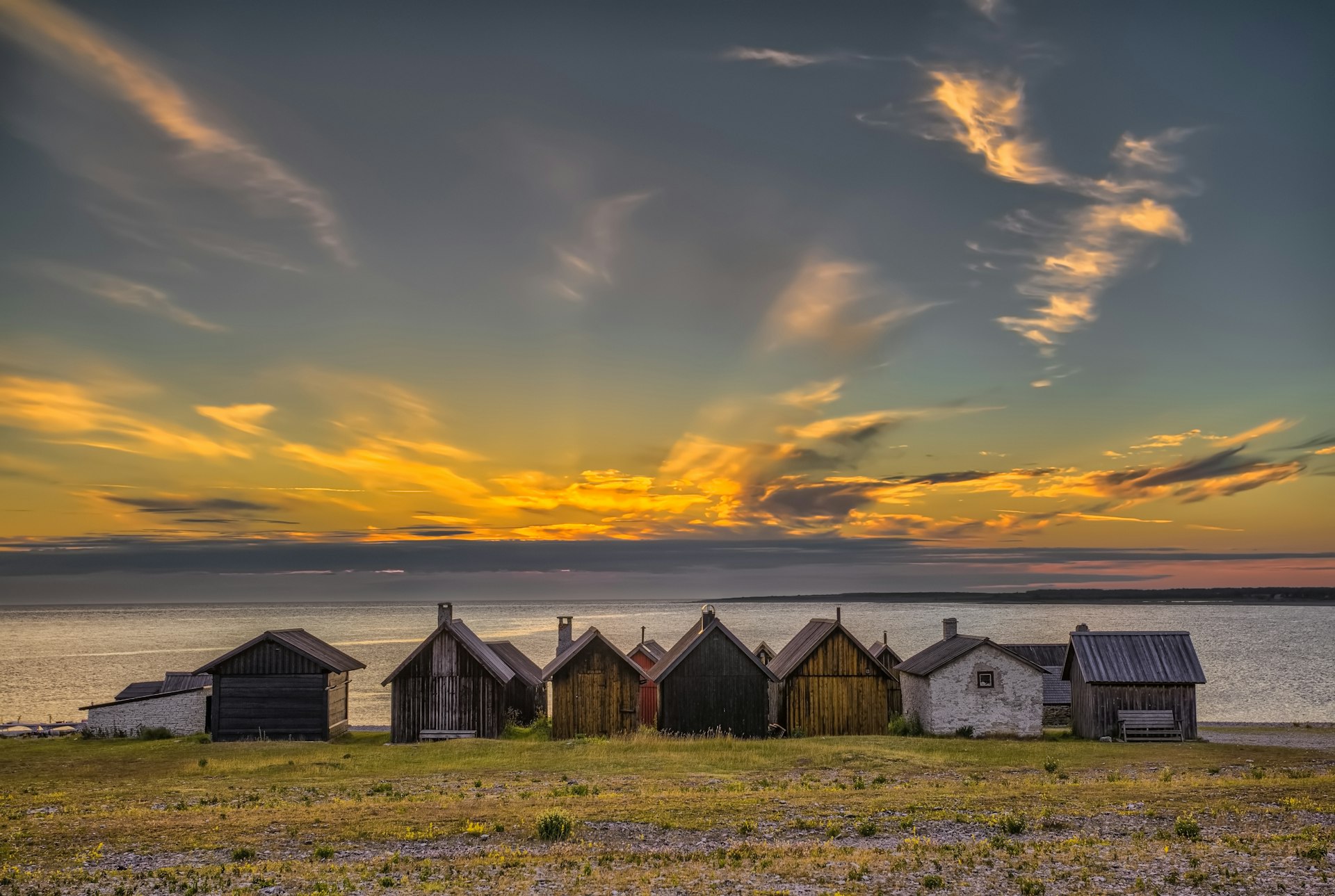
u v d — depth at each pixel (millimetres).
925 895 17109
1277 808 24188
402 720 53844
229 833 23562
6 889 18859
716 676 53094
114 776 38625
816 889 17625
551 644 183875
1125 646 56406
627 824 24062
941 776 35469
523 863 20062
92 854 21641
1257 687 113000
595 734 53719
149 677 129750
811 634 59562
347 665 56969
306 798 30234
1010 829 22422
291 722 53594
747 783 33156
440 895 17609
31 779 38438
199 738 54188
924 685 55906
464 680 54156
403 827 23906
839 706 55062
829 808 25719
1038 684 54531
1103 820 23422
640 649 72312
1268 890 16797
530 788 32312
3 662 159750
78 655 175250
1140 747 48750
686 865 19750
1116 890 17078
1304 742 55656
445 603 54750
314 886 18500
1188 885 17250
